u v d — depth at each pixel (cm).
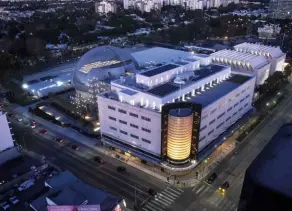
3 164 9475
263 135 10894
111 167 9306
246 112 12050
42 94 15062
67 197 6556
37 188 8356
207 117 8869
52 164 9525
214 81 11088
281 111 12950
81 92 13575
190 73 10550
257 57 14962
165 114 8031
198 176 8719
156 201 7788
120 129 9656
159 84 10000
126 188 8312
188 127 8075
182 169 8419
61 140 10994
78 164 9506
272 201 1030
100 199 6794
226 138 10256
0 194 8162
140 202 7769
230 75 12062
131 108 8900
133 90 9350
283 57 16762
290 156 1205
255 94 13750
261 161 1191
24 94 15450
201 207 7525
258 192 1067
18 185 8519
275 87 14962
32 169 9219
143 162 9450
